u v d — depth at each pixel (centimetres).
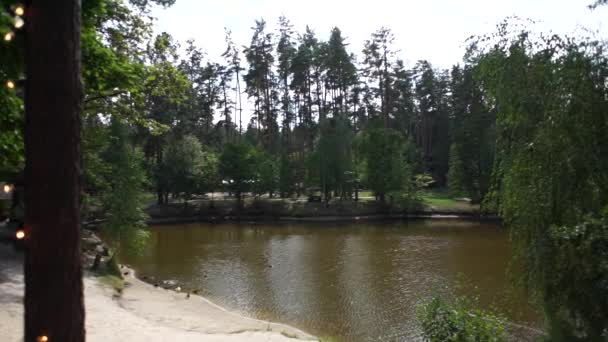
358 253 3428
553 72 1189
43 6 437
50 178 441
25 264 455
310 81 7350
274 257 3331
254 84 7306
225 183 6328
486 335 1001
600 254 937
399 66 7569
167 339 1398
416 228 4778
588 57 1142
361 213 5666
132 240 3027
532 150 1194
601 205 1088
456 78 7138
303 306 2161
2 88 640
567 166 1119
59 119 442
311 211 5678
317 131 6594
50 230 442
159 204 5894
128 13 1986
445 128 7881
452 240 3938
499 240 3884
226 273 2827
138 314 1783
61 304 447
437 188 7519
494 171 1355
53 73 439
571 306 1016
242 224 5322
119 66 973
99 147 2836
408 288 2420
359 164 6009
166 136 6075
